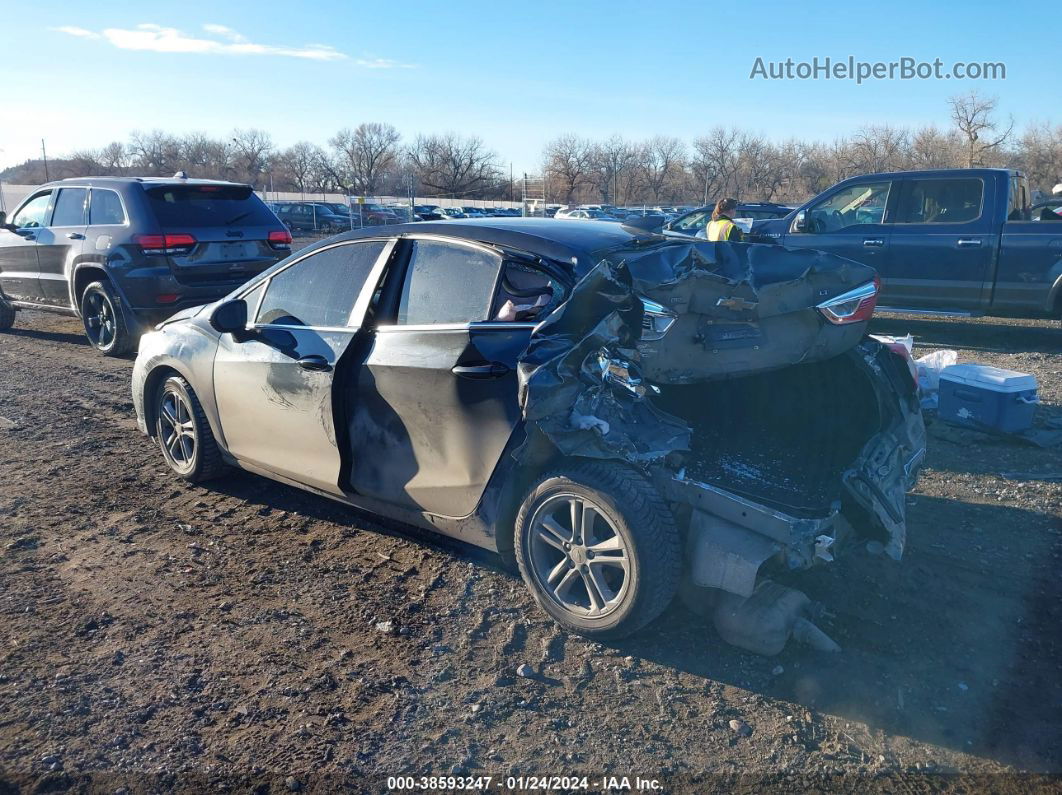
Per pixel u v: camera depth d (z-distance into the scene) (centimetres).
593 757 283
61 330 1115
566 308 321
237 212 934
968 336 1058
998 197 952
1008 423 598
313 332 427
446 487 378
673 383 356
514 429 349
